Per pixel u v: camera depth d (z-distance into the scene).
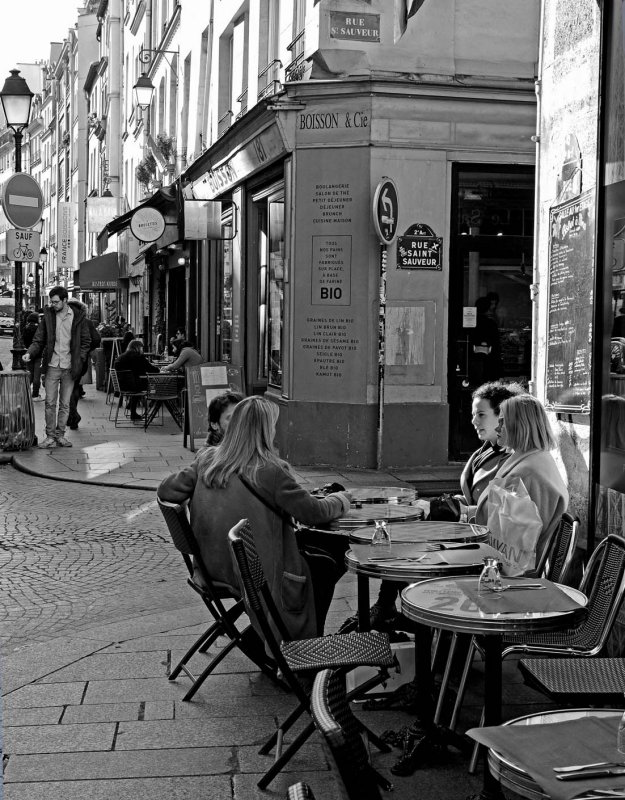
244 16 18.31
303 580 5.30
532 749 2.76
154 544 9.20
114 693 5.34
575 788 2.51
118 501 11.22
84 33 55.41
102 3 43.19
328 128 12.67
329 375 12.88
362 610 5.21
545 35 7.06
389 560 4.68
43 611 7.13
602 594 4.49
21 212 15.15
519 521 4.77
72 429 17.94
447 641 5.37
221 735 4.78
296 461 13.08
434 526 5.54
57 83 71.69
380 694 5.17
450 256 12.86
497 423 6.35
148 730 4.83
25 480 12.59
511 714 4.98
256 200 16.72
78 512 10.61
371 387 12.70
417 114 12.58
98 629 6.50
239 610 5.45
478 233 12.98
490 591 4.13
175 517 5.30
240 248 17.48
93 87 51.31
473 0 12.68
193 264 22.53
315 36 12.68
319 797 4.12
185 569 8.30
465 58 12.71
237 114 18.64
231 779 4.31
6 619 6.94
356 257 12.65
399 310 12.66
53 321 15.20
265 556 5.28
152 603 7.30
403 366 12.71
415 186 12.67
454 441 12.99
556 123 6.86
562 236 6.66
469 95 12.57
